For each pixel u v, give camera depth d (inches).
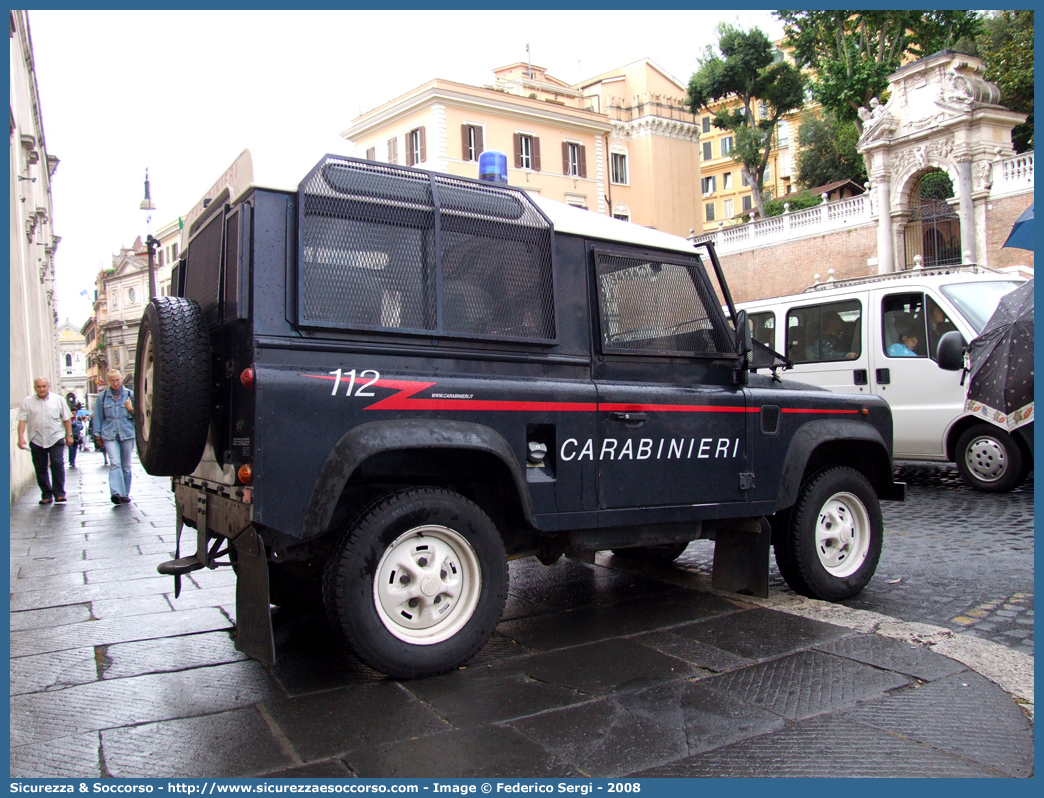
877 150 1163.9
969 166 1053.2
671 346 179.6
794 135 2445.9
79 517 373.4
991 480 343.0
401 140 1555.1
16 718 126.0
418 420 138.4
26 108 698.2
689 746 112.9
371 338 138.0
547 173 1641.2
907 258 1155.9
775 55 1612.9
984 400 328.8
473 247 152.5
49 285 1117.7
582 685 136.7
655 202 1921.8
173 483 177.0
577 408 159.2
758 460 187.6
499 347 153.1
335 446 130.3
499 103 1552.7
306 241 133.4
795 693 131.9
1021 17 1396.4
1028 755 110.0
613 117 1936.5
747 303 449.1
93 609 197.2
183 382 133.7
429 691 134.4
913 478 405.7
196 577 233.9
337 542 134.5
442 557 142.5
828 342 403.9
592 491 161.2
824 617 175.8
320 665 150.0
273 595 178.9
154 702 132.2
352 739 115.6
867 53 1378.0
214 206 151.7
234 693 135.8
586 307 167.9
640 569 234.1
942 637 159.9
